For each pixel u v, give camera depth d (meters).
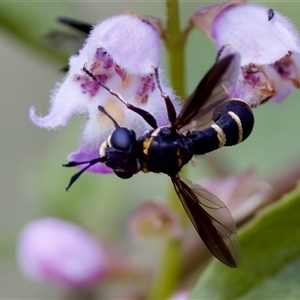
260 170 0.15
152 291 0.14
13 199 0.19
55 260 0.15
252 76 0.13
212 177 0.15
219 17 0.13
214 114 0.13
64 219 0.16
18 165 0.20
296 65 0.13
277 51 0.13
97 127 0.13
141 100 0.13
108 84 0.13
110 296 0.15
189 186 0.13
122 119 0.13
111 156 0.13
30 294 0.17
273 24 0.13
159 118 0.13
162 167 0.13
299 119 0.16
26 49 0.15
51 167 0.16
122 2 0.15
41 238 0.15
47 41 0.14
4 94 0.20
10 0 0.14
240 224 0.14
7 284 0.18
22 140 0.20
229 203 0.14
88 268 0.15
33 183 0.16
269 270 0.13
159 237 0.14
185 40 0.13
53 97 0.13
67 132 0.16
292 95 0.16
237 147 0.15
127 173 0.13
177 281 0.14
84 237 0.15
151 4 0.16
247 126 0.13
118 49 0.13
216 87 0.13
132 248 0.16
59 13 0.14
